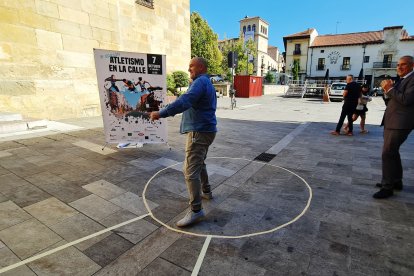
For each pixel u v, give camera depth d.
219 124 8.98
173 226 2.64
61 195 3.25
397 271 2.01
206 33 36.19
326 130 8.12
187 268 2.04
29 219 2.70
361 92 7.38
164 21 13.11
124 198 3.22
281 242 2.38
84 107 9.41
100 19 9.56
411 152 5.40
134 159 4.72
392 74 35.59
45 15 7.90
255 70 58.88
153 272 2.00
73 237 2.41
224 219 2.78
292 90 29.38
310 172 4.23
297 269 2.03
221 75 42.25
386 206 3.05
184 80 13.83
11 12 7.14
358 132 7.82
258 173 4.18
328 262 2.11
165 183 3.70
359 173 4.17
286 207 3.05
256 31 59.84
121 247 2.29
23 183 3.58
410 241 2.38
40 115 8.15
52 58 8.25
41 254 2.17
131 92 4.91
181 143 5.98
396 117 3.06
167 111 2.36
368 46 36.59
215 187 3.62
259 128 8.30
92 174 3.96
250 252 2.24
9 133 6.45
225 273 1.99
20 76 7.54
